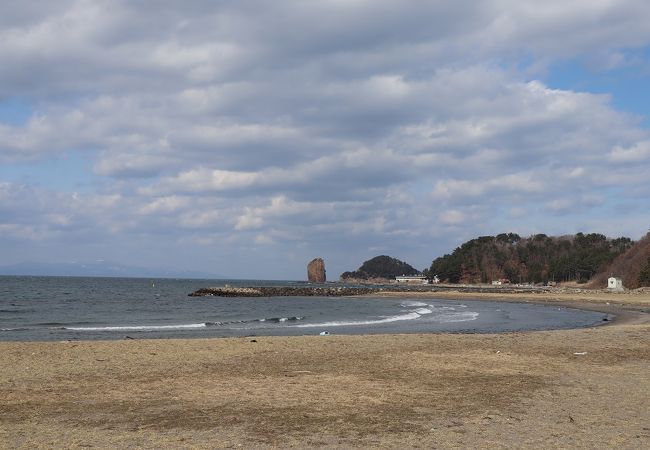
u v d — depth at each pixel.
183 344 20.41
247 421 9.31
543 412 9.92
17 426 8.99
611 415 9.68
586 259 172.88
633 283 126.81
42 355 17.36
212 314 51.66
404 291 123.56
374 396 11.33
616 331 25.89
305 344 20.42
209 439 8.21
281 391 11.84
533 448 7.71
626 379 13.29
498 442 8.02
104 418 9.54
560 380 13.17
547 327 36.62
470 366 15.31
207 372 14.38
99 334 31.58
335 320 43.94
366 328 35.84
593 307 63.69
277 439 8.23
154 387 12.33
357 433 8.56
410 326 37.53
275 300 85.56
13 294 84.19
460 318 46.06
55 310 54.38
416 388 12.18
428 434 8.49
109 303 67.75
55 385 12.59
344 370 14.65
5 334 31.48
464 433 8.55
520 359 16.64
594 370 14.65
